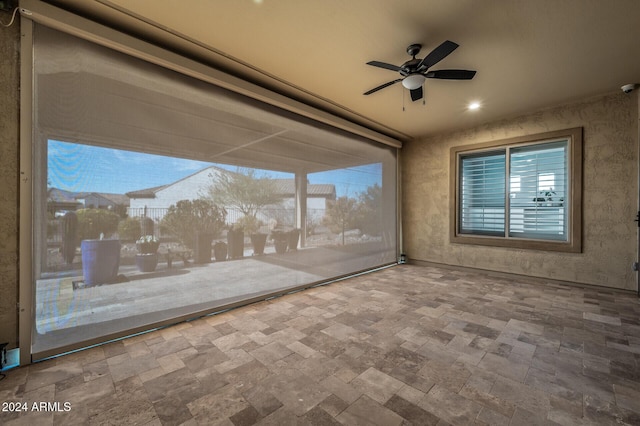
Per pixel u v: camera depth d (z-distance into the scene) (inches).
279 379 72.7
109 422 57.9
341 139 179.6
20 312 78.6
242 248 127.6
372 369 77.4
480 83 135.5
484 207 195.9
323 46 107.3
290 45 106.8
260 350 87.6
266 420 58.6
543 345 90.7
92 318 89.7
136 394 66.7
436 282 171.3
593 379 72.7
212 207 117.5
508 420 58.5
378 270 206.2
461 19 92.0
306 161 157.3
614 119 148.2
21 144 78.4
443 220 213.0
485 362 80.8
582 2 84.0
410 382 71.5
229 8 87.4
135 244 97.9
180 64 104.6
